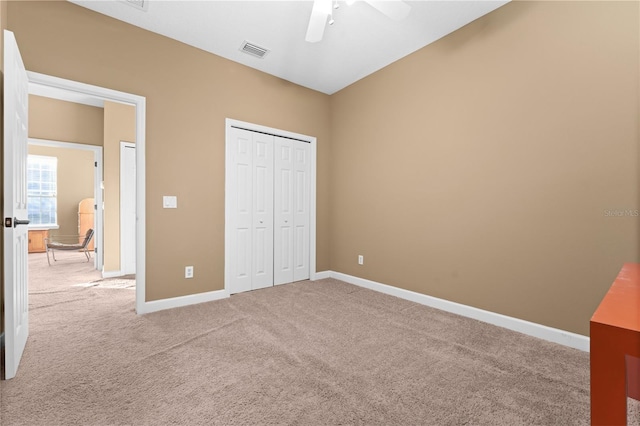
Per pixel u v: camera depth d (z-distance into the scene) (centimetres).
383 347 208
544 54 219
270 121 362
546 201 219
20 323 192
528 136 228
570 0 207
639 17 181
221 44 299
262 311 280
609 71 192
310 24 208
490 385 164
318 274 414
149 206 278
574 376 172
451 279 280
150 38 277
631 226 185
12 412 140
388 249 342
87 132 479
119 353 197
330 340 219
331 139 425
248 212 351
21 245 196
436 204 292
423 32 278
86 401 149
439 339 221
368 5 240
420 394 156
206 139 312
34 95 442
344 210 403
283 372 176
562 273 212
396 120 331
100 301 309
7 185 166
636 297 85
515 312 237
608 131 193
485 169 254
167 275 288
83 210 698
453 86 277
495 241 248
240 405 146
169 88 288
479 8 244
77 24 242
